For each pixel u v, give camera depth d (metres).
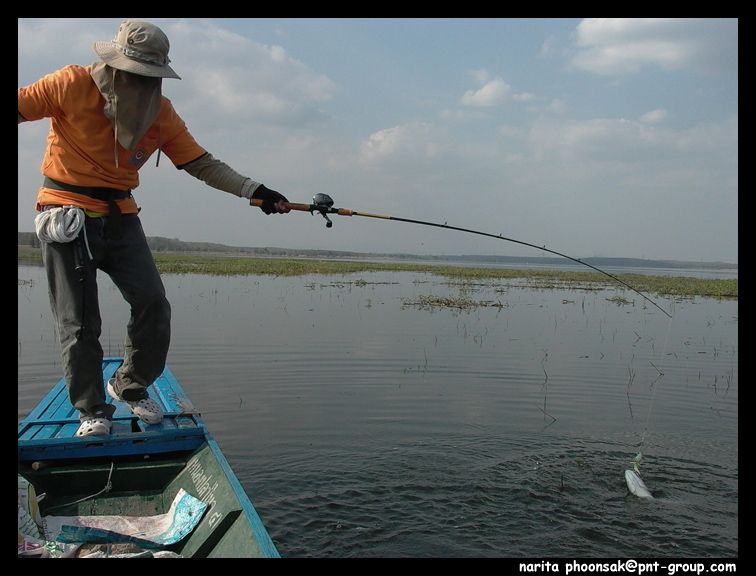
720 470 6.19
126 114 3.48
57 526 3.32
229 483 3.25
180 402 4.68
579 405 8.26
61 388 5.30
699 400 8.61
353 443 6.62
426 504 5.33
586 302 22.14
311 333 13.22
